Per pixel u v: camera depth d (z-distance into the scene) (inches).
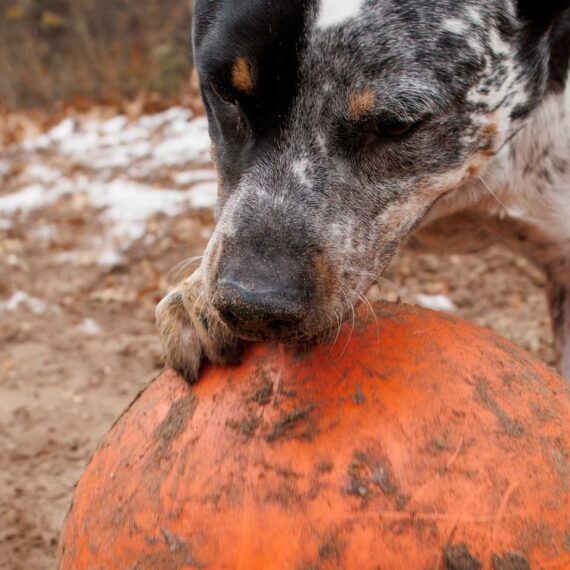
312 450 23.1
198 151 74.4
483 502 22.8
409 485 22.7
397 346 24.6
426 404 23.6
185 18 110.3
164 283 56.0
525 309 50.8
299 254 25.9
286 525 22.6
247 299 24.4
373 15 26.7
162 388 25.3
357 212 27.4
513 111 29.5
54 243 62.1
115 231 62.9
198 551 22.8
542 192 32.6
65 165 75.7
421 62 27.2
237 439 23.5
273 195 26.7
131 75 101.0
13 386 45.6
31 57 107.1
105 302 54.4
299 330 24.6
